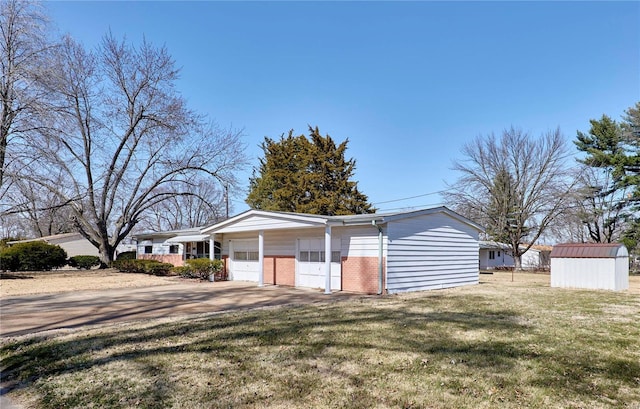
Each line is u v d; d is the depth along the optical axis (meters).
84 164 26.36
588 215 31.78
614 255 14.64
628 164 31.17
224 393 4.18
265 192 36.19
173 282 18.02
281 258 16.86
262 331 6.99
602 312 9.23
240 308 10.11
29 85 18.16
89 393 4.23
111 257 28.45
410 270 13.98
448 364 5.09
